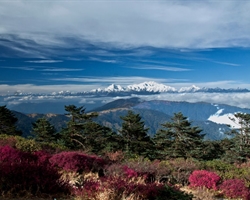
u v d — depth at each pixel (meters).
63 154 11.51
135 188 6.79
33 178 6.08
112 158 19.42
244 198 10.72
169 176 12.45
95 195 6.16
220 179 12.22
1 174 5.86
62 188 6.37
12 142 13.81
